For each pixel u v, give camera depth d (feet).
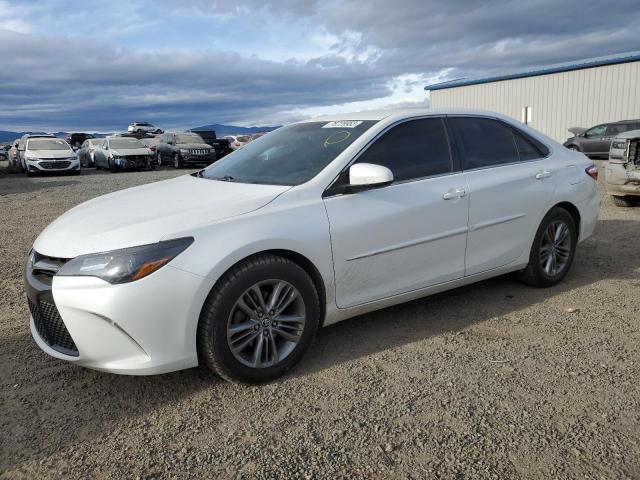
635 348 11.76
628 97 80.48
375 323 13.52
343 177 11.77
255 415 9.55
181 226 9.98
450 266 13.37
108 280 9.32
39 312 10.41
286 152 13.19
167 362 9.73
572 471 7.82
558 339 12.32
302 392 10.30
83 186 53.36
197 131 105.70
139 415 9.66
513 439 8.60
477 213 13.58
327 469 8.03
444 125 13.79
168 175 68.23
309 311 10.98
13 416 9.68
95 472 8.13
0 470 8.23
